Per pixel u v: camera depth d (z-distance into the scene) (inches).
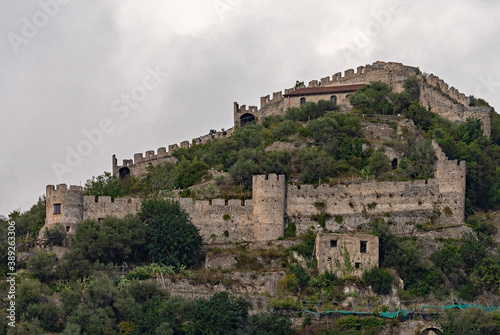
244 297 5497.1
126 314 5196.9
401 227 6176.2
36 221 6348.4
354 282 5595.5
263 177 6176.2
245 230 6181.1
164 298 5310.0
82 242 5718.5
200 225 6186.0
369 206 6245.1
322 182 6663.4
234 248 5994.1
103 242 5693.9
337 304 5452.8
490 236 6067.9
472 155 6879.9
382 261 5743.1
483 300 5595.5
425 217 6195.9
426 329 5319.9
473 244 5792.3
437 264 5807.1
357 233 5915.4
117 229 5807.1
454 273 5684.1
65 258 5654.5
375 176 6742.1
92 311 5137.8
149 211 6072.8
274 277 5693.9
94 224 5885.8
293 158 7007.9
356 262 5684.1
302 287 5620.1
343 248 5713.6
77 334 4955.7
